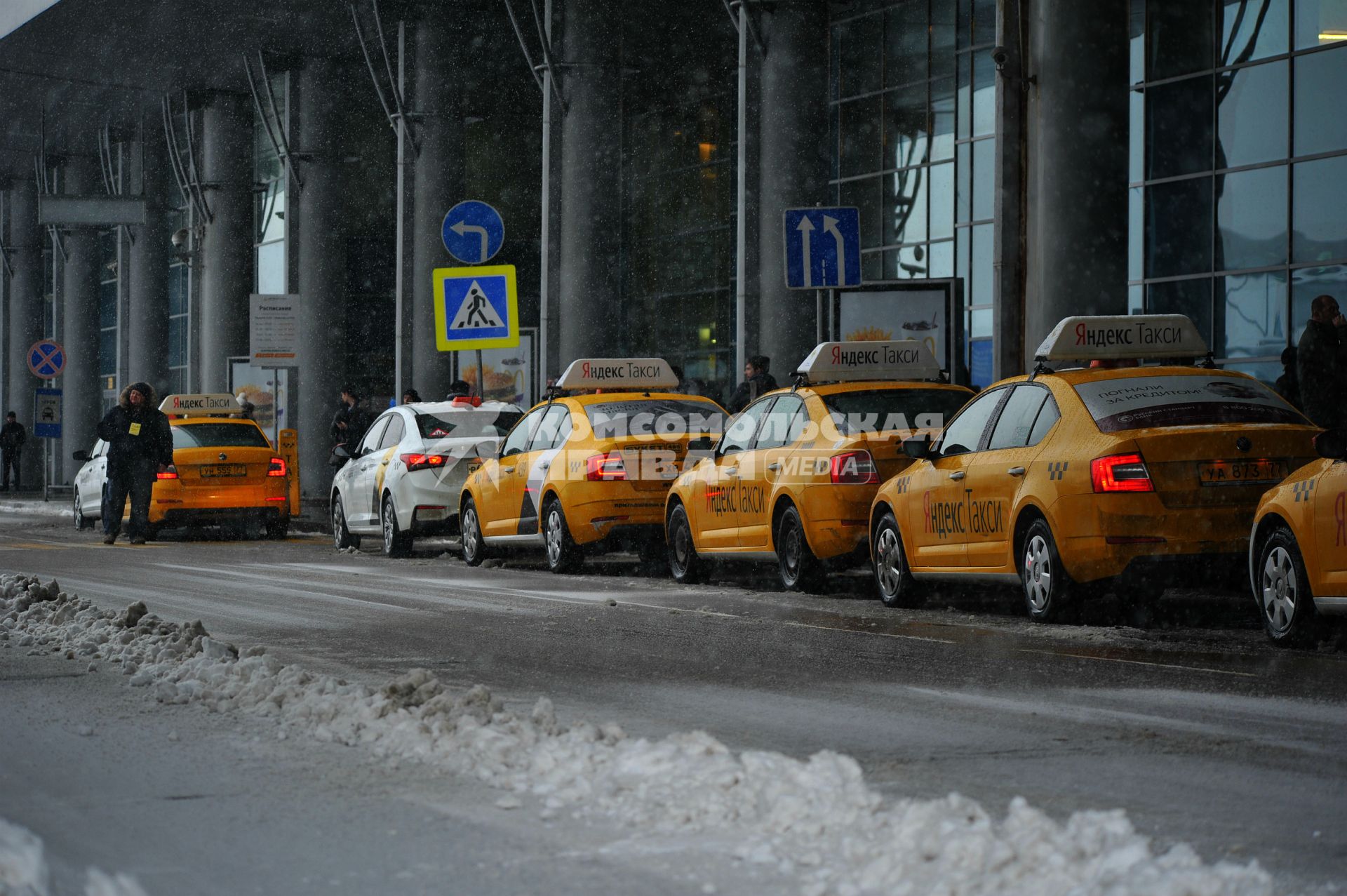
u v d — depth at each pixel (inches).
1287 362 589.3
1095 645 371.6
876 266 1127.0
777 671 335.0
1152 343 446.0
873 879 160.1
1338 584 336.2
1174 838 186.1
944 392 522.3
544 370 1183.6
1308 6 823.1
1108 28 661.9
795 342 1042.7
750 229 1059.9
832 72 1155.3
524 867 172.2
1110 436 390.6
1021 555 415.8
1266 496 367.9
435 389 1331.2
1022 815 172.4
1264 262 845.2
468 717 247.8
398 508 737.6
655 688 312.7
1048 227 669.9
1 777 227.0
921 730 260.8
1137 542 382.3
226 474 920.3
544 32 1167.0
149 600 510.6
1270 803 204.5
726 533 550.6
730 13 1062.4
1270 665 332.8
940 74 1076.5
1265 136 844.6
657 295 1405.0
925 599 479.8
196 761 236.1
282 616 457.7
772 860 171.2
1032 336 677.9
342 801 206.7
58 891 168.7
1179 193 889.5
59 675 326.6
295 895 164.7
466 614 463.2
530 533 642.8
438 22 1322.6
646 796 199.5
